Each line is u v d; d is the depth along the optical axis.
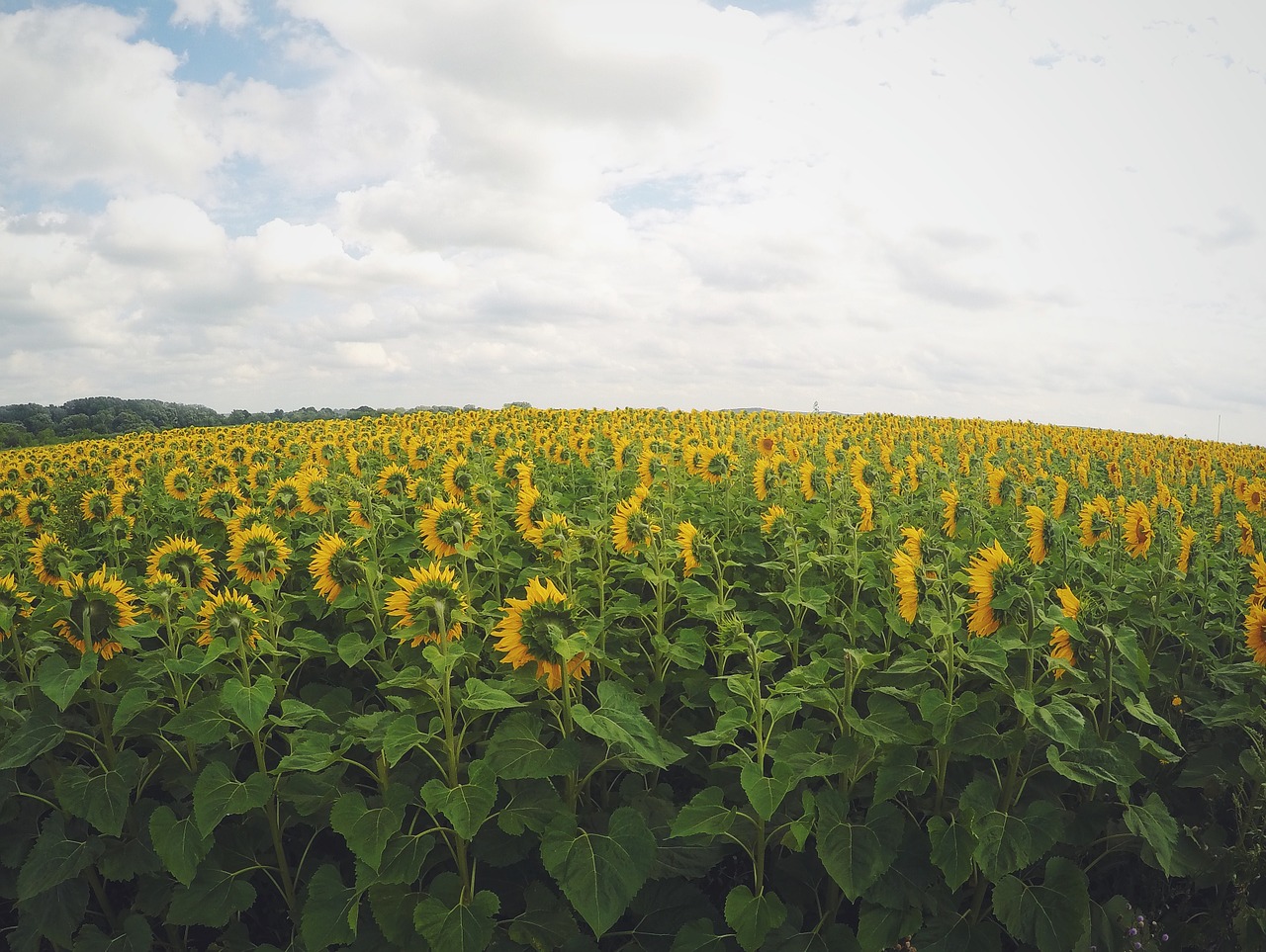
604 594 6.45
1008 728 5.24
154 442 24.55
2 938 4.63
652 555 6.12
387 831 3.73
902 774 4.01
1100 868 5.05
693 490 10.56
